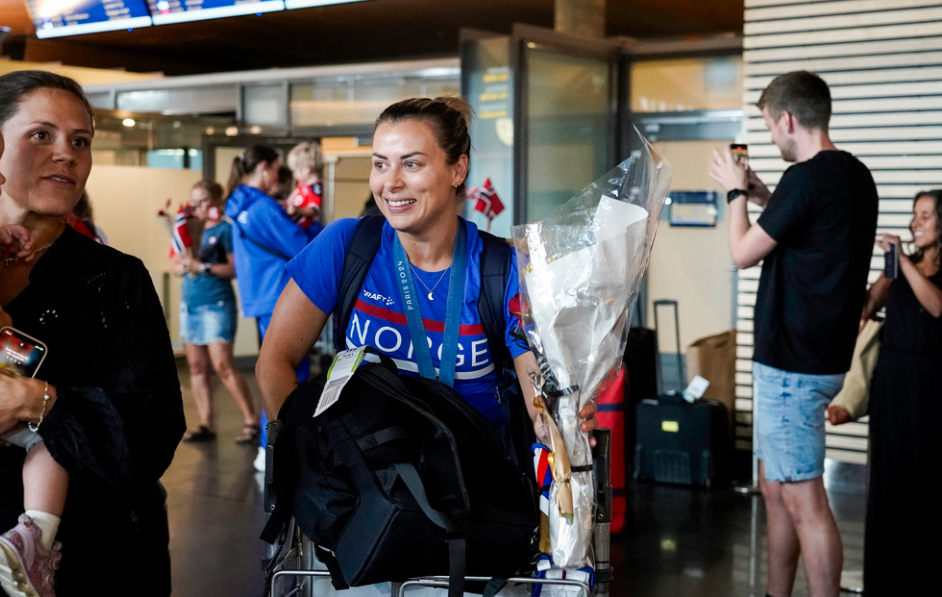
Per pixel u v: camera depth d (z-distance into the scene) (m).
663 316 7.35
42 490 1.66
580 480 1.84
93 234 3.73
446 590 2.00
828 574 3.28
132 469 1.69
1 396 1.59
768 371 3.31
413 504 1.68
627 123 7.12
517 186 6.00
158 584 1.94
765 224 3.27
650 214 1.88
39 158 1.74
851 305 3.27
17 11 8.98
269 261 5.13
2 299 1.74
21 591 1.59
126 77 10.42
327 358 5.48
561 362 1.83
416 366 2.04
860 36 5.41
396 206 1.94
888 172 5.42
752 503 5.20
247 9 6.36
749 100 5.73
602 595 1.93
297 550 2.10
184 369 9.80
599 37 7.45
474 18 10.00
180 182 9.88
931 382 3.60
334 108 8.91
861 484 5.44
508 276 2.02
